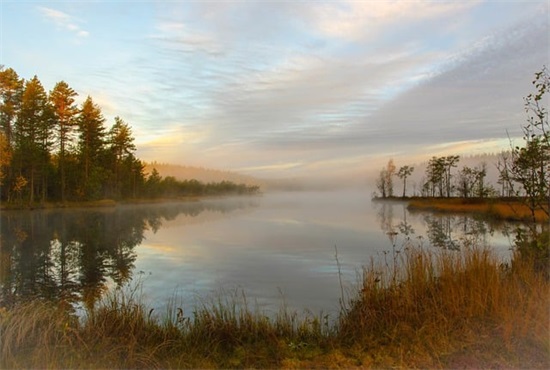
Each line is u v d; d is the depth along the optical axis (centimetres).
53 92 5278
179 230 3142
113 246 2209
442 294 612
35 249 2083
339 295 1016
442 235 2591
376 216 4912
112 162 6488
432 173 8806
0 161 4188
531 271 654
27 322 529
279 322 626
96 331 554
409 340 493
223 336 586
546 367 387
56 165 5453
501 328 480
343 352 493
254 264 1580
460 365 403
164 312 844
